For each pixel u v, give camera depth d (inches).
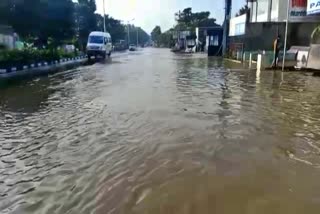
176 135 297.6
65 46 1774.1
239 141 281.0
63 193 195.3
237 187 198.2
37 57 1113.4
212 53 1905.8
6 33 1428.4
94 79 754.2
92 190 197.2
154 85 633.6
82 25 2415.1
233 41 1668.3
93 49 1608.0
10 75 859.4
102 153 256.1
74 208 178.5
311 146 269.7
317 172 219.5
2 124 350.3
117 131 313.3
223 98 482.0
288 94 510.9
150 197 187.3
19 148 273.9
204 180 207.2
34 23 1334.9
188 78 751.7
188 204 179.9
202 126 327.0
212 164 231.5
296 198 185.6
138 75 834.2
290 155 249.8
